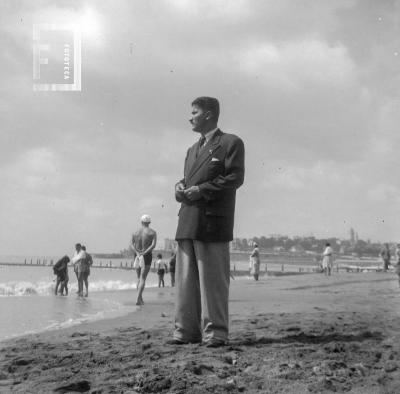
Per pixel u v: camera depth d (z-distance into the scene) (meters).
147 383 2.50
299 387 2.50
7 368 3.09
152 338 4.36
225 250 3.93
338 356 3.28
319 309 7.52
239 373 2.81
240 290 14.22
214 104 4.14
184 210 4.00
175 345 3.87
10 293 16.22
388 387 2.49
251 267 23.95
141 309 8.40
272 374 2.78
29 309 8.49
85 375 2.82
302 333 4.35
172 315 7.03
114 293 14.66
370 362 3.11
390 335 4.29
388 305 8.27
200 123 4.13
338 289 14.52
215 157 3.98
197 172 4.02
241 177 3.98
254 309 7.57
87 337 4.53
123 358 3.27
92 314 7.62
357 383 2.57
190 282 4.00
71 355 3.42
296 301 9.61
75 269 14.06
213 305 3.81
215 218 3.87
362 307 7.88
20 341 4.29
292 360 3.17
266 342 3.94
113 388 2.49
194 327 3.98
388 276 27.31
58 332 4.94
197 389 2.42
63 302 10.43
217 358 3.25
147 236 9.53
